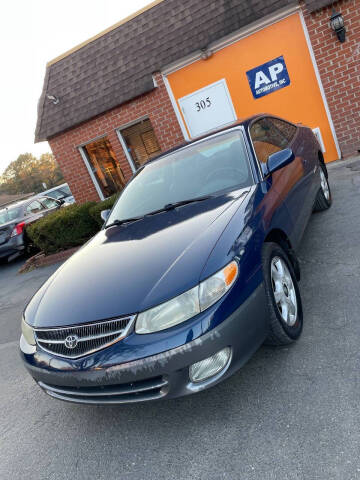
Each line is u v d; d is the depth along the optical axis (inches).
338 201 205.3
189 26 308.7
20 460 99.1
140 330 81.8
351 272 131.8
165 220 117.9
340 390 84.8
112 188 388.5
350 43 269.7
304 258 154.0
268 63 297.3
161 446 87.5
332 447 72.8
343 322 107.0
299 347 102.9
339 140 298.7
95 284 96.3
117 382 83.0
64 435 103.0
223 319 81.9
